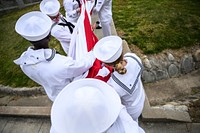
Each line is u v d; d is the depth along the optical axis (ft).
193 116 12.67
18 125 14.78
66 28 12.05
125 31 19.11
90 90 6.12
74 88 6.47
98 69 8.73
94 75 8.66
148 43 17.98
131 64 7.55
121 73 7.30
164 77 17.30
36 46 8.32
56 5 11.58
